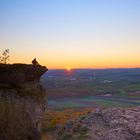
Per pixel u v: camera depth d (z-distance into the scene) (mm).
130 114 29844
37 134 20656
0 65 20797
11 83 21203
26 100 21250
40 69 24703
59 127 33094
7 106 18266
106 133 26172
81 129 28453
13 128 17406
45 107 24578
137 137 24766
